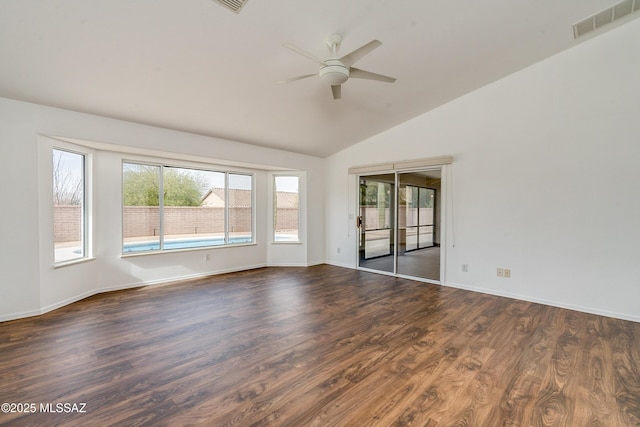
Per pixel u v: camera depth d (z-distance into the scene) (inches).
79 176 155.9
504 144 160.2
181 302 150.7
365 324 123.6
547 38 129.4
